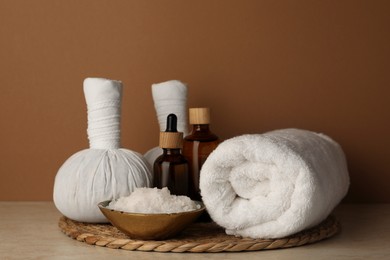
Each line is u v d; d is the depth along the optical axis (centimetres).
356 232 117
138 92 145
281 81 146
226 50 145
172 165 113
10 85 144
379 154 148
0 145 144
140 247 100
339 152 122
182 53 145
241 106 146
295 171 98
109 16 144
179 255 98
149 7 144
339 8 146
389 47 147
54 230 117
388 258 97
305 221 99
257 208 100
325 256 98
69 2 143
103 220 114
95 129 117
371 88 147
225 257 97
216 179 102
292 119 147
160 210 100
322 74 147
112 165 113
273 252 100
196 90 146
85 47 144
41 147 145
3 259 96
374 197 149
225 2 145
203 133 118
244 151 100
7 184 145
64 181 113
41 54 144
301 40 146
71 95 144
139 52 144
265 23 146
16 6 143
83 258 96
